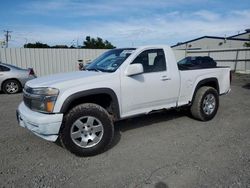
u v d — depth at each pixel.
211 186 3.05
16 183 3.20
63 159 3.90
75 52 16.78
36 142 4.59
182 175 3.33
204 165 3.61
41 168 3.61
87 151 3.94
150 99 4.75
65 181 3.25
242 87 11.94
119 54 4.84
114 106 4.29
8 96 10.03
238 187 3.02
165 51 5.05
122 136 4.87
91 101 4.34
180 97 5.30
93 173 3.44
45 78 4.38
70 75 4.41
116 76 4.30
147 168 3.55
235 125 5.51
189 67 5.77
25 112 3.99
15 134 5.03
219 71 6.10
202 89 5.71
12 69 10.83
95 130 4.02
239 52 21.78
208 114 5.78
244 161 3.71
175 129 5.26
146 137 4.80
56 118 3.72
